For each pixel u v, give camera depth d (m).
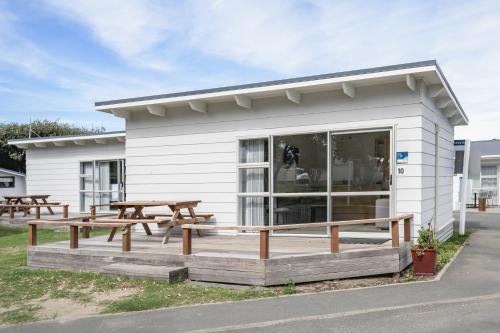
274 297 6.15
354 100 8.75
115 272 7.45
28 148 18.70
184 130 10.55
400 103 8.37
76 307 6.09
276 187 9.46
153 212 10.75
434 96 8.91
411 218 7.88
